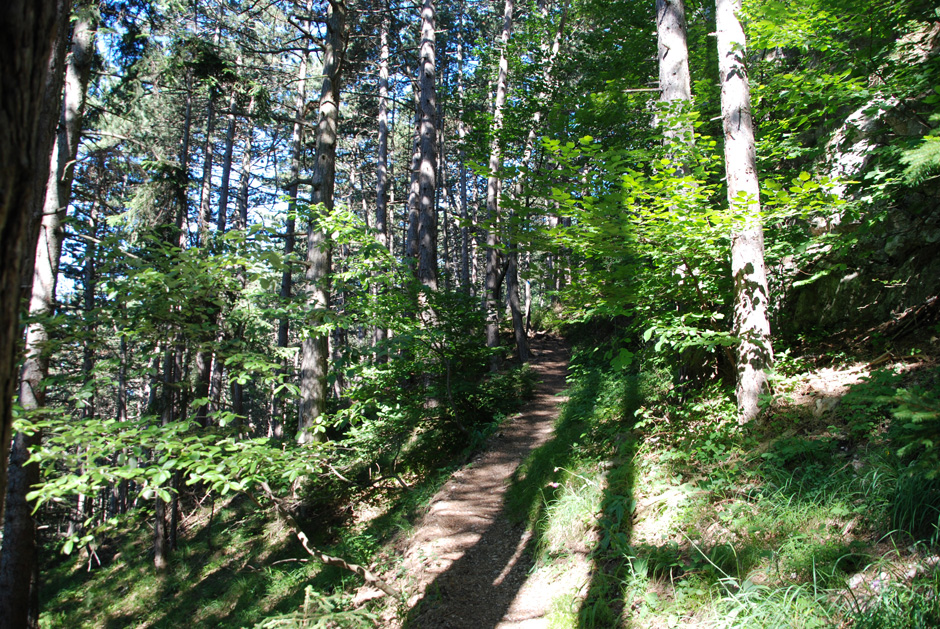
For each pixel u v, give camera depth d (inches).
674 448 213.2
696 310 228.8
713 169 267.3
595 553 182.4
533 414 419.2
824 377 205.2
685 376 258.8
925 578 108.0
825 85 232.5
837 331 237.5
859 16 231.3
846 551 127.0
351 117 903.7
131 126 596.4
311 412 376.2
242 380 174.7
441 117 872.9
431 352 372.5
